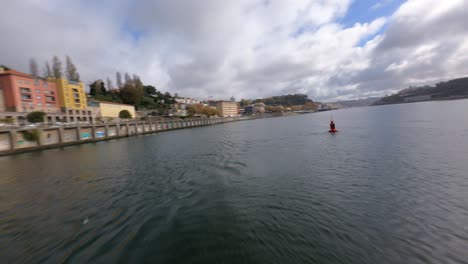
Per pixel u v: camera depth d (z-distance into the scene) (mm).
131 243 7078
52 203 11062
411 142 22172
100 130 50469
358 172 13438
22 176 17469
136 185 13492
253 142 31875
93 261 6254
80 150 33969
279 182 12469
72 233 7934
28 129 34969
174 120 86625
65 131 41375
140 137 56438
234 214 8758
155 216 8977
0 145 31266
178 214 9031
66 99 64125
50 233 8016
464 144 19641
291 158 18766
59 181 15211
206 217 8625
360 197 9773
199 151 26453
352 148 21359
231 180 13430
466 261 5660
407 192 10047
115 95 111750
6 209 10539
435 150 18000
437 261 5695
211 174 15164
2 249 7102
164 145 35156
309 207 9023
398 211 8344
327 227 7457
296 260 5934
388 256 5926
